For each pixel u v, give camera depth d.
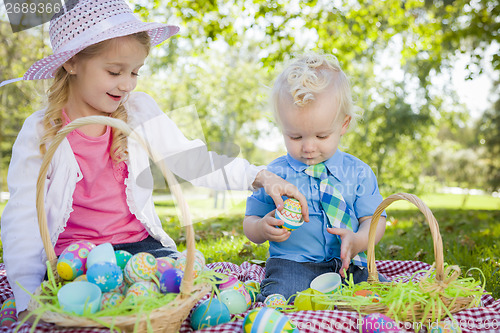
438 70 15.55
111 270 1.74
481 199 20.05
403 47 10.13
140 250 2.27
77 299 1.58
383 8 9.51
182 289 1.64
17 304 1.87
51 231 2.15
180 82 15.72
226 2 8.96
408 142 17.11
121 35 2.05
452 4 11.16
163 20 11.60
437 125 18.02
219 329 1.73
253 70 16.36
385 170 16.23
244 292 2.14
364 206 2.53
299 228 2.49
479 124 20.84
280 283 2.31
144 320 1.52
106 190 2.30
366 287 2.03
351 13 9.19
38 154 2.16
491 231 5.28
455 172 23.69
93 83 2.15
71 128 1.69
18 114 10.70
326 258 2.47
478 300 1.92
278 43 9.08
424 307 1.82
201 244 4.18
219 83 16.06
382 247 4.02
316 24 9.02
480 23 9.41
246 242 4.17
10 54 8.78
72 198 2.20
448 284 1.80
